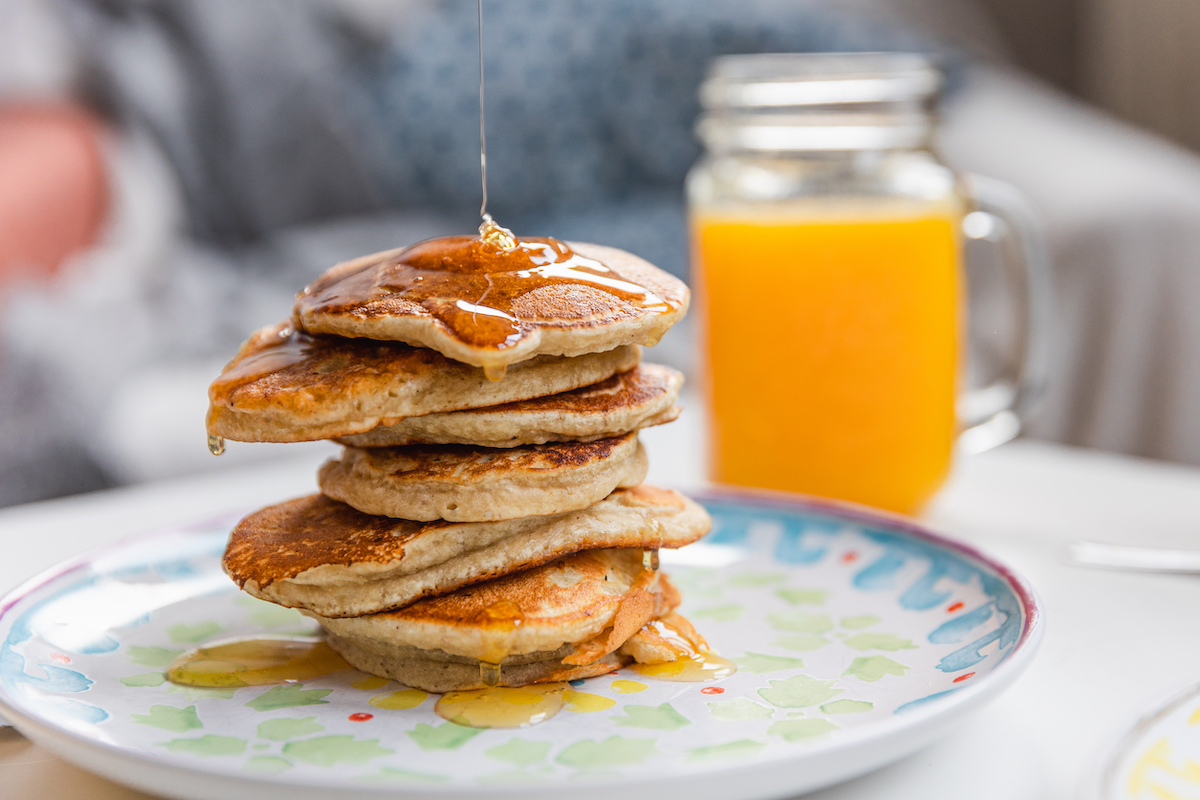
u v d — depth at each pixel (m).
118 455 0.78
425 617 0.42
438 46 1.27
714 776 0.37
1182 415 0.85
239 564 0.43
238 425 0.42
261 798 0.37
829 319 0.54
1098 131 1.01
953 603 0.45
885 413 0.54
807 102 0.55
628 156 1.22
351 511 0.45
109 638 0.45
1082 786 0.37
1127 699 0.42
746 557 0.49
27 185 1.00
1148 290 0.85
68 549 0.53
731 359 0.55
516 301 0.42
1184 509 0.55
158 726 0.41
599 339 0.42
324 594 0.43
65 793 0.40
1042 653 0.44
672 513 0.45
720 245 0.55
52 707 0.41
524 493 0.43
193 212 1.12
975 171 0.97
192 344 0.90
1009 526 0.53
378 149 1.24
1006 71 1.28
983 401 0.60
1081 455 0.62
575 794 0.37
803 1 1.27
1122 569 0.49
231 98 1.14
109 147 1.06
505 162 1.23
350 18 1.28
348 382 0.42
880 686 0.42
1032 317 0.59
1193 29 1.36
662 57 1.20
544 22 1.25
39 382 0.81
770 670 0.43
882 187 0.54
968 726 0.41
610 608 0.43
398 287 0.42
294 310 0.43
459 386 0.42
